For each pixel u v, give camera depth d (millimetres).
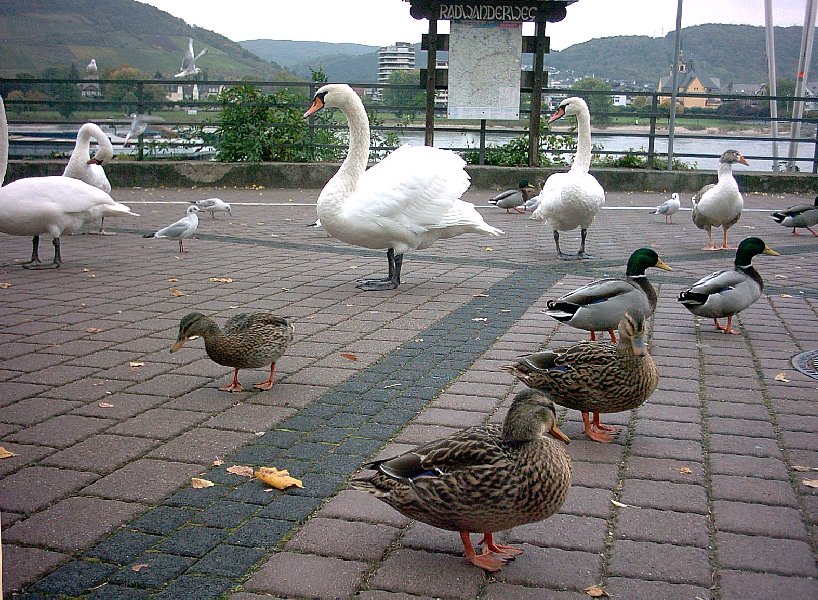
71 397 5305
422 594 3137
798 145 24312
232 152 20234
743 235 13125
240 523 3664
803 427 4895
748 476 4211
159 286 8797
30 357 6160
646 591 3152
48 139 13438
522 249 11633
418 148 8969
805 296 8656
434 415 5027
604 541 3543
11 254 10750
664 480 4164
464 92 18922
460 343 6641
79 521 3662
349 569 3299
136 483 4062
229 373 5852
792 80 26703
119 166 19266
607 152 20750
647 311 6215
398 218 8477
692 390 5586
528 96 21516
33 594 3096
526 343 6645
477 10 18438
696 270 10016
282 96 20891
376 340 6723
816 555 3430
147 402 5230
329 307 7895
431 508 3219
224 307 7836
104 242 11930
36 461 4312
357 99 8688
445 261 10602
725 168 11375
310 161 20578
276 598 3094
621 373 4504
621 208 16719
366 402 5258
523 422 3217
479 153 20219
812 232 13258
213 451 4469
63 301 8031
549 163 20547
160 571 3262
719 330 7184
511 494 3145
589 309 6070
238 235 12656
